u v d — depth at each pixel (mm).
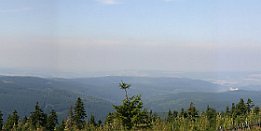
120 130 42438
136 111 42281
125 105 42500
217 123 69562
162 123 63312
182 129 62500
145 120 43344
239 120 74625
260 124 70500
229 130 66688
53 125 91562
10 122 89562
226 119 71062
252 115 75250
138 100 42625
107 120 61719
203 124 67438
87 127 76312
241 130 65750
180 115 89438
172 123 67375
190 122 67688
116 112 42656
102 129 62031
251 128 67562
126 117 42438
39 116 89062
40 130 80188
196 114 88688
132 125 42562
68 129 78688
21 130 82188
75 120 89438
